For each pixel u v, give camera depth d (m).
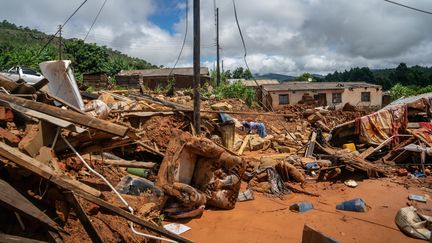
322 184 11.13
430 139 14.21
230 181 8.38
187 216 7.64
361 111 31.22
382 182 11.32
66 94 9.87
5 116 6.52
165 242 6.10
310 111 26.45
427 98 16.62
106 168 8.25
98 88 34.25
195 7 11.21
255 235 7.05
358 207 8.59
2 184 4.25
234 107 25.03
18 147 5.20
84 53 47.03
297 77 72.88
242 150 15.67
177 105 13.68
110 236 5.23
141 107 12.80
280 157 13.85
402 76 70.81
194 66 11.42
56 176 4.44
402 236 7.21
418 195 9.80
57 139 5.59
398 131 15.27
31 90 7.29
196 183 8.48
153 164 9.22
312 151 14.32
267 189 10.06
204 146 8.18
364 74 77.56
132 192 7.41
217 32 35.34
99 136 5.77
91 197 4.50
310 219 8.04
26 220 4.22
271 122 23.92
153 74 44.88
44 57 33.69
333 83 45.19
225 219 7.81
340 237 7.10
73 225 4.89
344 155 12.64
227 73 49.28
